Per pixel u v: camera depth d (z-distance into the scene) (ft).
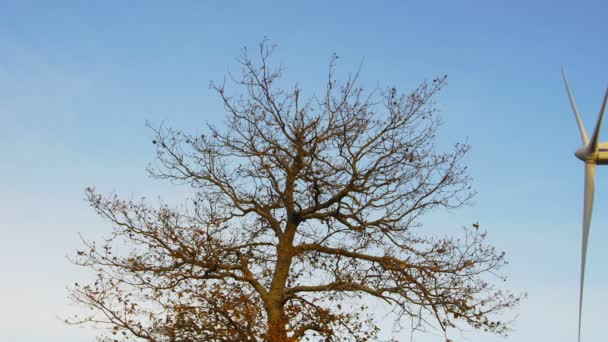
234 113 67.26
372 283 61.46
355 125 65.21
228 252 63.21
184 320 58.08
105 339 58.49
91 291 58.75
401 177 65.00
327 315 58.95
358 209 64.59
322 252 65.00
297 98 66.28
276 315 60.75
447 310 59.16
